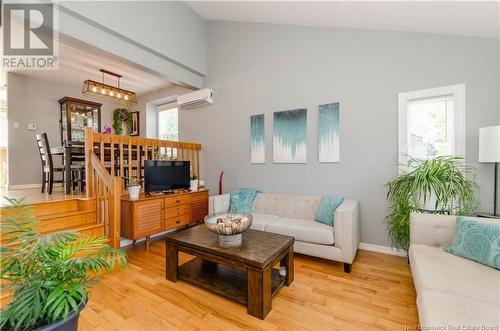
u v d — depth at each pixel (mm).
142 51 3518
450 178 2285
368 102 3062
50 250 1159
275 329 1622
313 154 3463
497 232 1615
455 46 2586
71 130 5312
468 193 2301
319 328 1626
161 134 6133
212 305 1894
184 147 4281
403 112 2852
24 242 1170
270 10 3367
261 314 1719
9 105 4824
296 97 3613
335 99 3283
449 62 2615
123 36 3133
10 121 4844
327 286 2182
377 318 1726
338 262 2717
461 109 2545
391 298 1977
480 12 2047
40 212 2828
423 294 1318
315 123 3445
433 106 2771
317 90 3428
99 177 3004
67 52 3992
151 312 1805
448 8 2107
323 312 1801
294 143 3605
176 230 4070
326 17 3064
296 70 3609
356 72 3141
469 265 1608
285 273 2191
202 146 4727
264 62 3928
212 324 1674
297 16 3297
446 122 2707
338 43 3264
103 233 2918
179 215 3639
